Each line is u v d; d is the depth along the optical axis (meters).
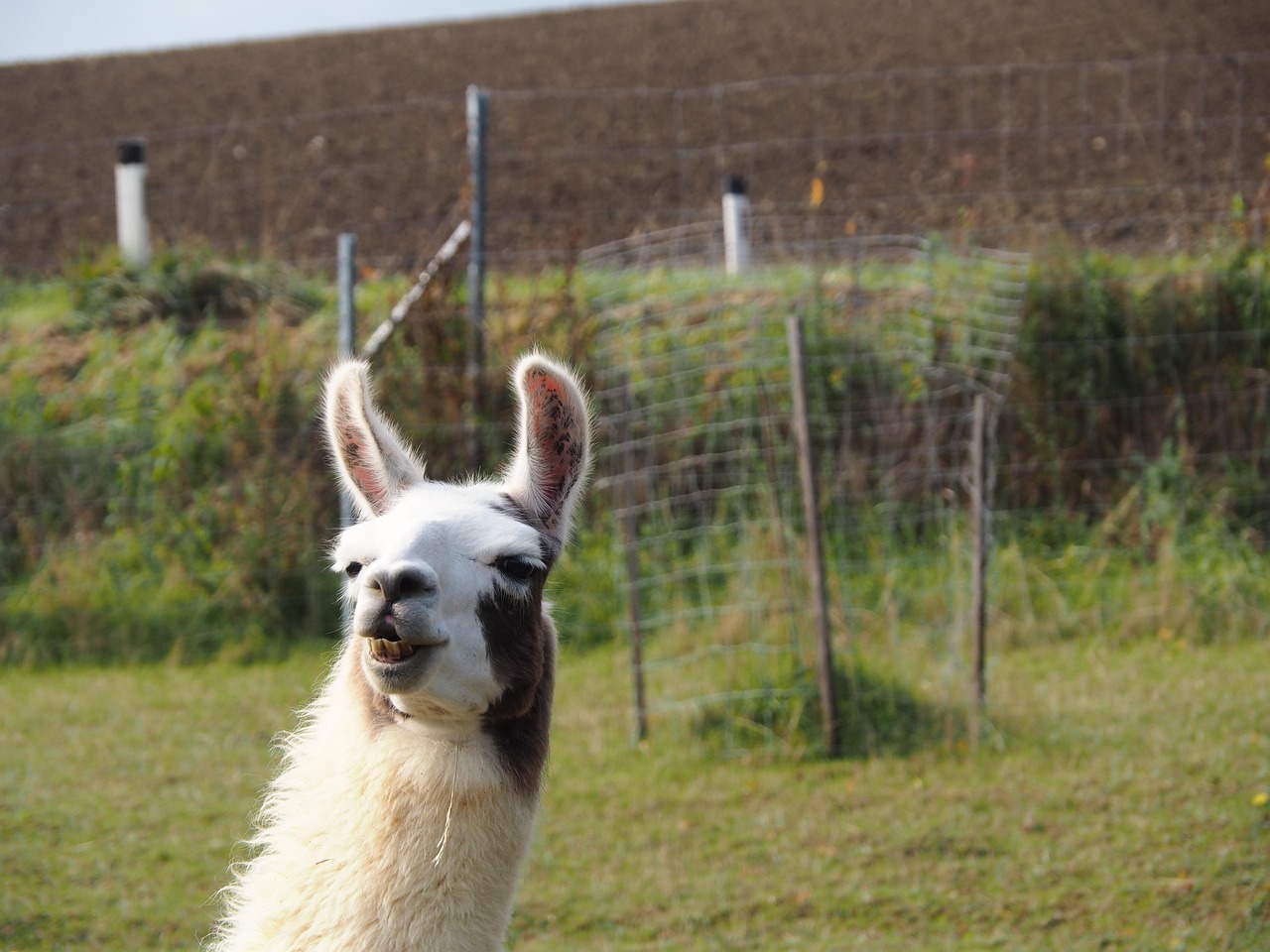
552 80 35.81
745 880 8.89
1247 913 7.93
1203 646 13.16
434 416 15.17
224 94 37.03
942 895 8.52
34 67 41.03
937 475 15.14
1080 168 26.89
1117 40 33.69
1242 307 16.33
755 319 16.56
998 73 32.75
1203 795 9.62
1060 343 16.33
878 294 17.11
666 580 14.73
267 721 12.32
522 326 16.39
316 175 30.91
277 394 16.09
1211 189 24.17
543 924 8.31
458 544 4.45
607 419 14.19
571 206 27.75
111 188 31.52
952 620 13.26
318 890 4.52
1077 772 10.31
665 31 39.34
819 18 38.94
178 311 19.77
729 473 15.77
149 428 16.83
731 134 31.27
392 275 22.06
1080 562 14.72
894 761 10.95
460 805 4.48
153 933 8.09
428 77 37.03
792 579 13.16
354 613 4.23
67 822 9.88
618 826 9.90
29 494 16.33
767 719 11.66
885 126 30.59
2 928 8.09
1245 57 30.72
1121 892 8.34
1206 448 15.92
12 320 20.12
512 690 4.53
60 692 13.35
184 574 15.04
